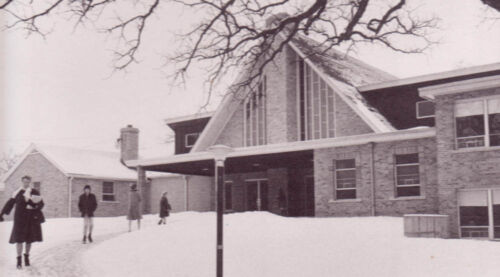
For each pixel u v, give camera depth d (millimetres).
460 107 21656
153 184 44375
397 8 14273
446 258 13930
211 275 13555
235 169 35250
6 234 20203
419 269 12922
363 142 26031
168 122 41781
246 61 15422
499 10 10492
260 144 32875
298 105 31859
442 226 20062
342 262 14180
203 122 40062
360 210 26031
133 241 19547
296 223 22156
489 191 20828
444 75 28125
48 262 15078
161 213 27594
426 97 22609
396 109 29719
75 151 44906
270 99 32312
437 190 23906
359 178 26219
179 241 18875
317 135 31000
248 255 15711
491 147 20812
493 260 13445
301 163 32125
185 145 41000
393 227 20438
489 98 20984
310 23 13664
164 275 13672
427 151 24344
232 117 34250
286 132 31438
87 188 20312
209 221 23938
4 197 44281
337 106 30297
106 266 14797
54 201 41375
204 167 35062
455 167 21547
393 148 25375
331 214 26891
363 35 15039
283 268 13930
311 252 15664
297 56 32250
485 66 26938
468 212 21250
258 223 22359
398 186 25375
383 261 14008
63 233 25281
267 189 35875
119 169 45125
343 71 32719
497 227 20609
